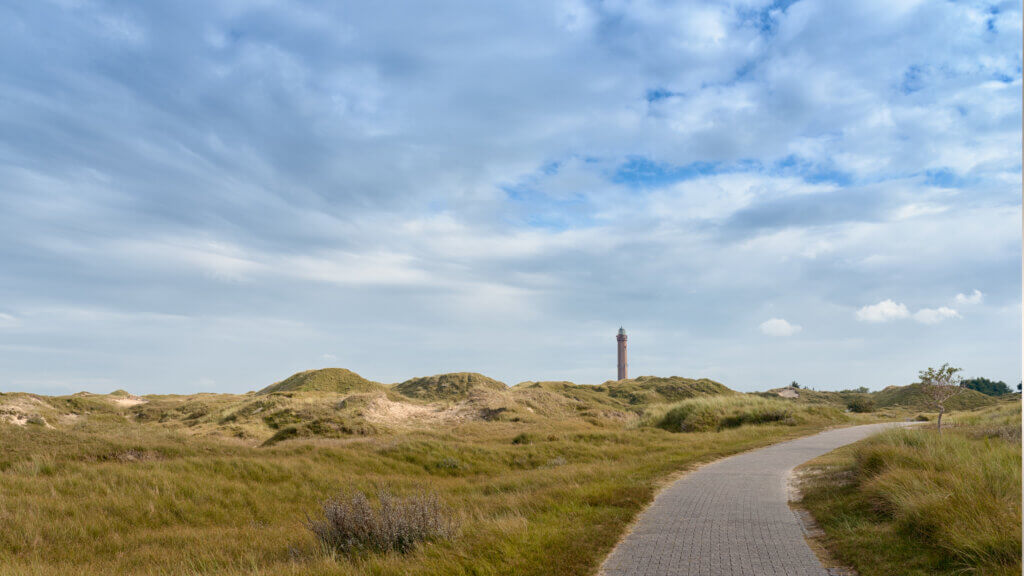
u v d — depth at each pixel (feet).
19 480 41.78
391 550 22.75
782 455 58.70
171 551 29.91
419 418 154.81
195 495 43.60
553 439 87.30
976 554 19.07
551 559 21.31
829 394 304.50
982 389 273.75
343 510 25.54
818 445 68.49
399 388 271.49
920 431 51.26
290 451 64.13
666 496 35.94
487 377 280.72
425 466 64.44
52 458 50.98
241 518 41.37
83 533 33.12
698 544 23.88
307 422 102.06
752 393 291.58
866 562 20.66
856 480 34.88
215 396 221.66
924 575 18.86
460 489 48.42
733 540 24.48
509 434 104.17
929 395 75.97
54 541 31.71
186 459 53.52
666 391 278.46
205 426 147.02
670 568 20.62
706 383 290.97
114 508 38.63
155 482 44.52
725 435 91.66
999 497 24.38
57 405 165.17
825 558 21.79
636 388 287.28
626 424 128.47
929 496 24.32
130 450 57.41
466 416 151.74
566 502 33.06
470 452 70.49
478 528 25.84
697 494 36.50
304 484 51.01
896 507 25.89
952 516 21.80
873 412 228.63
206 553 28.07
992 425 75.82
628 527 27.35
